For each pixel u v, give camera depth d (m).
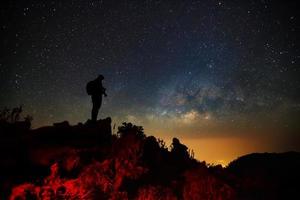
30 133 12.04
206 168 12.27
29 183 9.27
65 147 11.25
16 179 9.73
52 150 10.98
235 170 15.16
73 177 10.05
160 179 11.03
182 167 12.34
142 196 9.89
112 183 9.85
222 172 13.09
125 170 10.09
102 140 12.62
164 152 13.11
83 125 13.21
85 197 9.05
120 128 12.90
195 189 10.52
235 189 12.37
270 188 13.31
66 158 10.43
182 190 10.79
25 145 11.07
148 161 11.59
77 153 10.88
